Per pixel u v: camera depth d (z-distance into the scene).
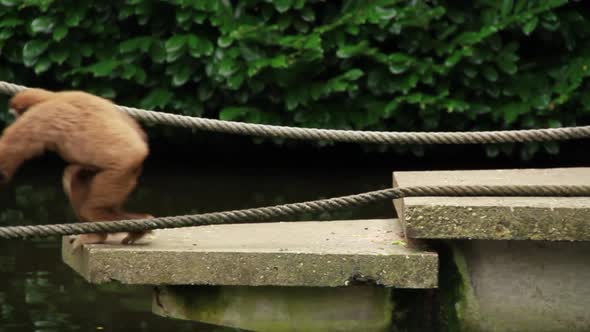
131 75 18.05
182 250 10.84
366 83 18.17
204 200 16.59
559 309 11.27
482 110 18.02
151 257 10.79
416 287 10.80
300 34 17.77
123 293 13.22
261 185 17.92
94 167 10.31
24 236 10.42
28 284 13.20
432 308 11.34
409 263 10.79
